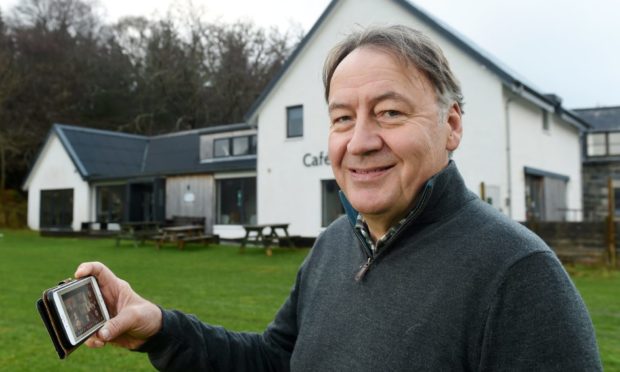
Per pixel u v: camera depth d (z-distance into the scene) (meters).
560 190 18.27
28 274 10.65
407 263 1.28
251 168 18.59
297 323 1.72
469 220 1.26
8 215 28.48
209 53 40.56
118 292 1.52
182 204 20.95
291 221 17.12
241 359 1.70
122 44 40.72
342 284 1.46
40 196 26.69
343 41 1.47
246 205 19.33
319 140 16.62
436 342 1.16
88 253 15.29
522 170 14.57
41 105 34.78
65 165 25.33
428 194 1.27
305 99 16.98
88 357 4.83
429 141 1.32
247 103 40.31
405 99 1.30
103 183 24.12
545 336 1.04
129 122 38.94
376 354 1.24
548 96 16.56
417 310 1.21
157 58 39.19
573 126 19.89
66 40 38.09
